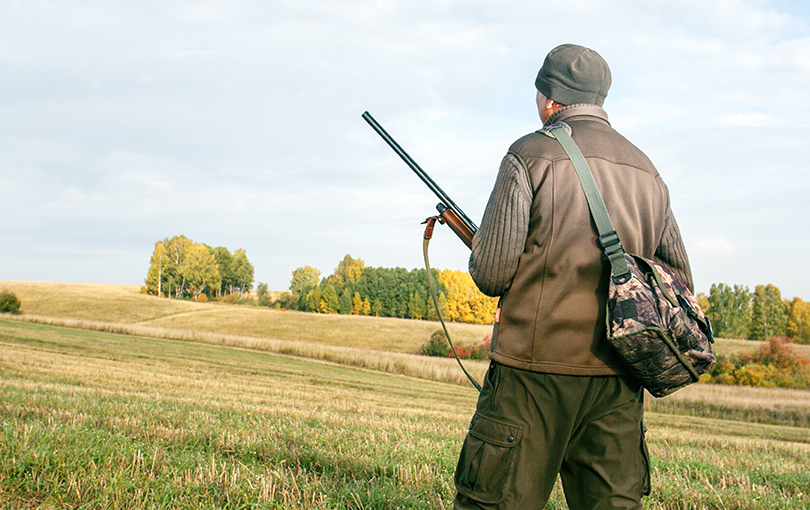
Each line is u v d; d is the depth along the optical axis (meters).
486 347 40.06
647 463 1.77
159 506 2.62
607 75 1.90
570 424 1.65
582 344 1.62
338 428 6.18
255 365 27.75
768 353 35.69
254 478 3.21
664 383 1.59
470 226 2.04
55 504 2.58
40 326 41.44
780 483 4.53
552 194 1.64
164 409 6.81
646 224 1.75
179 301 86.44
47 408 5.82
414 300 95.50
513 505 1.66
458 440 6.06
